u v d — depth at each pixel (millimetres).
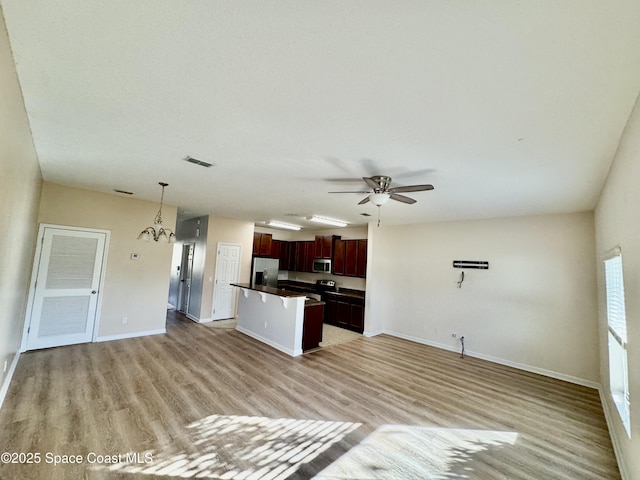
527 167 2604
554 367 4312
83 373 3580
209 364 4156
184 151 2656
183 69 1490
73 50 1382
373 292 6414
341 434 2635
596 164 2459
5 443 2229
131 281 5184
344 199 4316
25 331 4164
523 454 2465
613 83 1419
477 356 5105
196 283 6973
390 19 1116
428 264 5957
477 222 5312
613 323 2752
